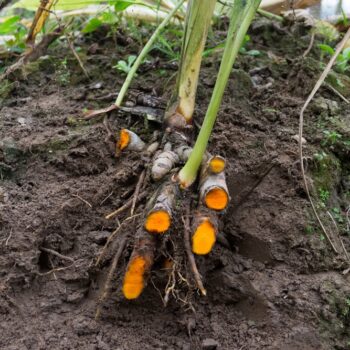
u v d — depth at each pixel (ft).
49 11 3.49
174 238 2.63
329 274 2.75
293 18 3.95
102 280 2.73
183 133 2.93
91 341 2.60
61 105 3.32
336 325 2.63
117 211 2.72
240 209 2.88
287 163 2.97
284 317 2.64
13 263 2.70
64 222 2.82
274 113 3.23
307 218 2.85
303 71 3.42
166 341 2.63
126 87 3.18
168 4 3.80
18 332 2.60
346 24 4.03
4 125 3.17
